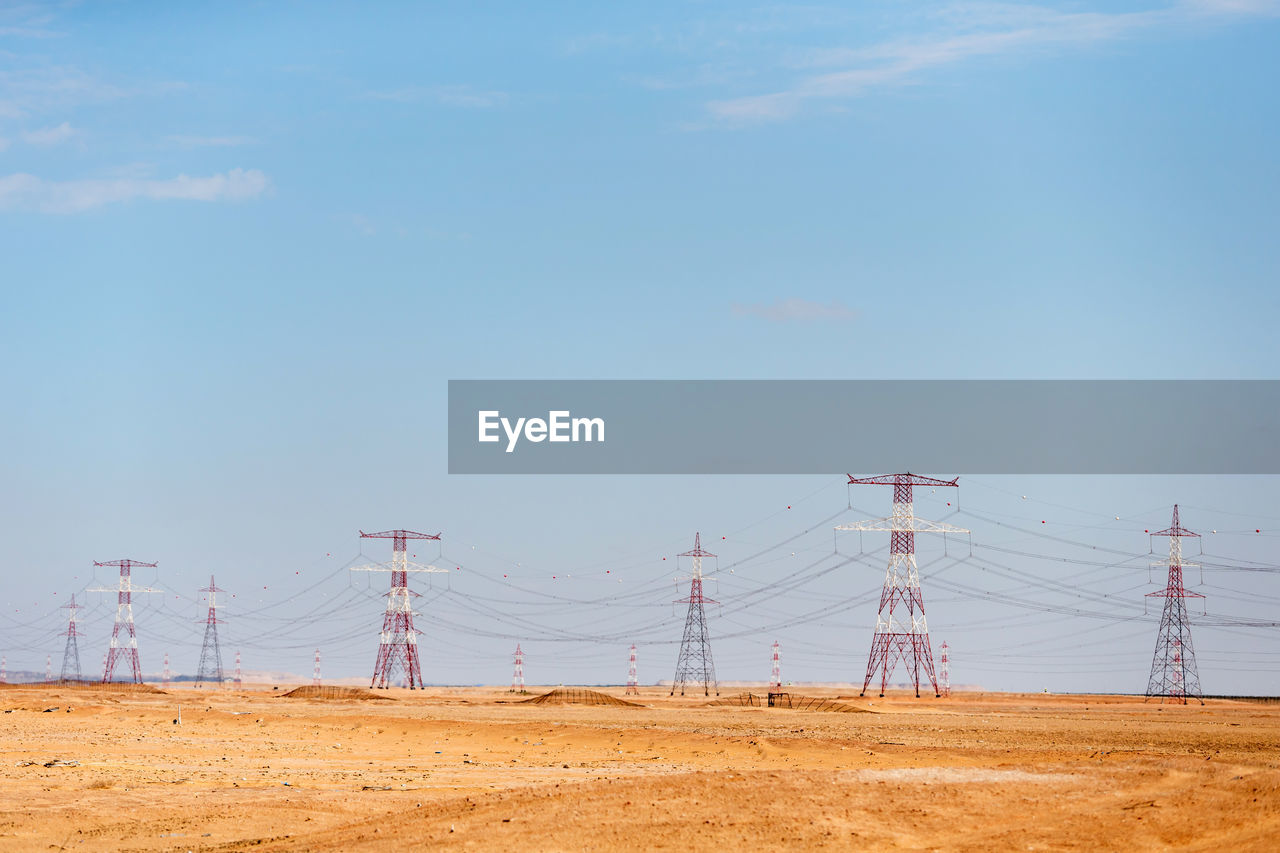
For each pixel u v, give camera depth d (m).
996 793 44.81
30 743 90.38
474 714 149.62
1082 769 48.59
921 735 112.06
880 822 41.91
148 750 87.00
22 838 49.41
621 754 88.94
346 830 46.97
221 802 57.62
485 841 41.75
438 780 68.00
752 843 40.09
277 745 95.06
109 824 52.59
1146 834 39.22
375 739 102.94
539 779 68.56
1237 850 36.75
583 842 40.88
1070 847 38.72
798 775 48.94
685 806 44.34
